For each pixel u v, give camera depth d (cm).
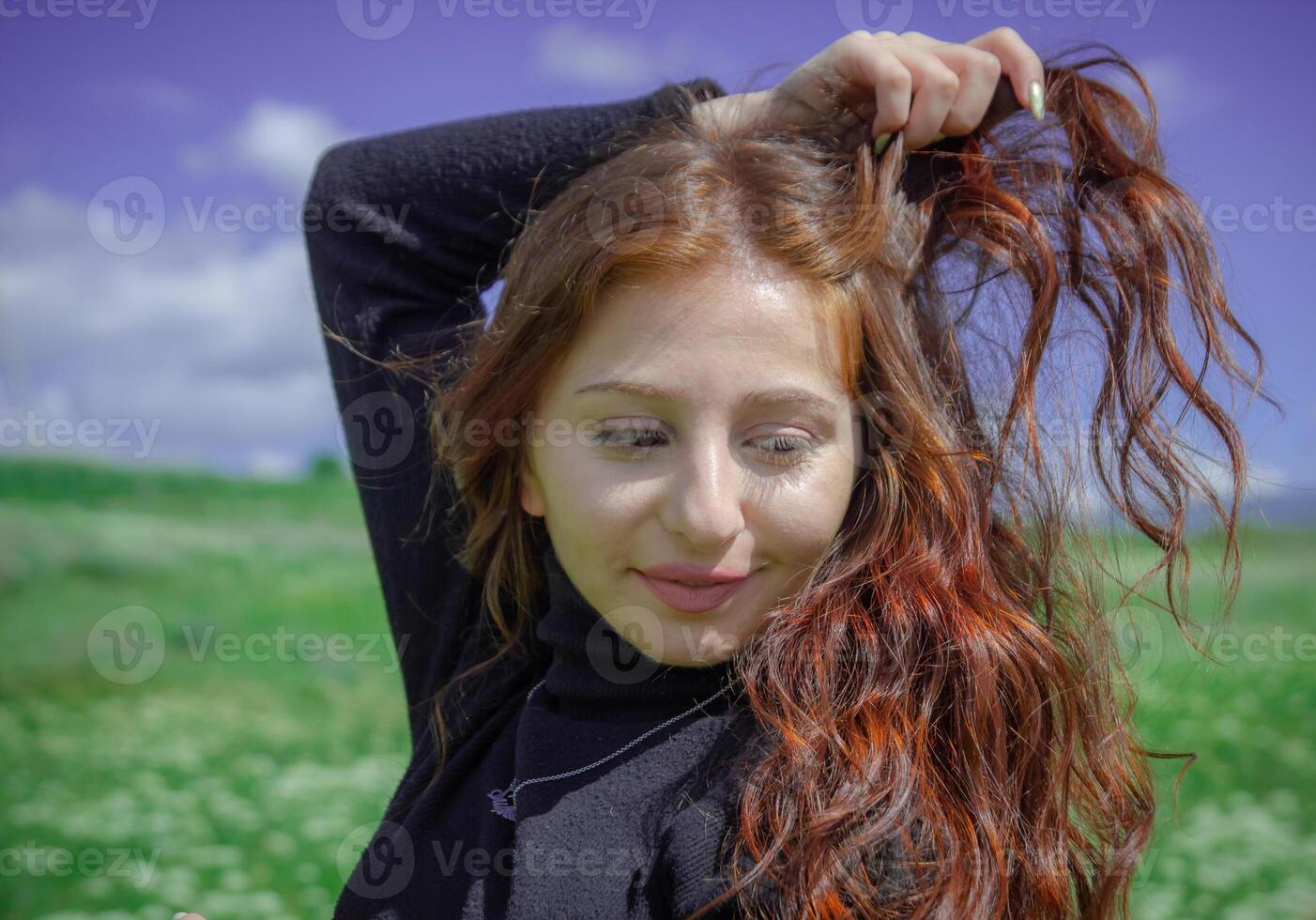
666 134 120
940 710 105
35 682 536
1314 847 309
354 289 142
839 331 102
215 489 1144
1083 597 118
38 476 1037
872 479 108
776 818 96
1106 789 114
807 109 118
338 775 394
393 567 140
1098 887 112
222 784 387
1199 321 116
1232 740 389
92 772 404
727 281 98
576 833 102
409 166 141
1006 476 117
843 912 93
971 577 107
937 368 115
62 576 752
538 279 106
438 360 134
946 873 97
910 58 111
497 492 122
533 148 136
